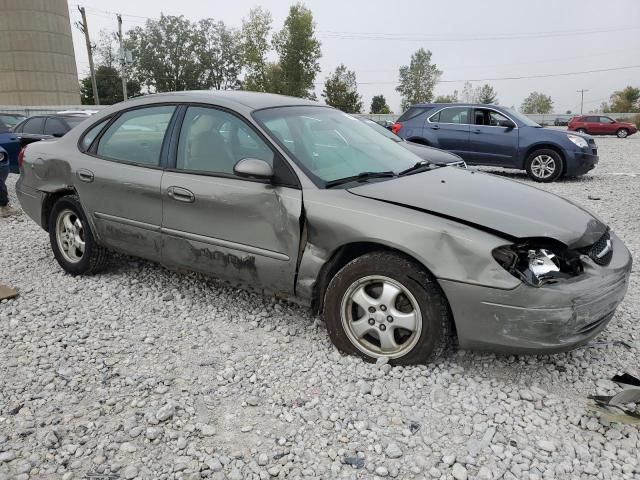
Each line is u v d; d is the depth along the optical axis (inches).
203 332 155.0
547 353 120.7
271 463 103.9
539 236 120.3
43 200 200.8
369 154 162.1
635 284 192.9
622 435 110.4
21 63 2185.0
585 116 1528.1
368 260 130.6
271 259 144.4
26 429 112.7
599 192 401.1
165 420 115.8
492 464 102.6
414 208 129.4
